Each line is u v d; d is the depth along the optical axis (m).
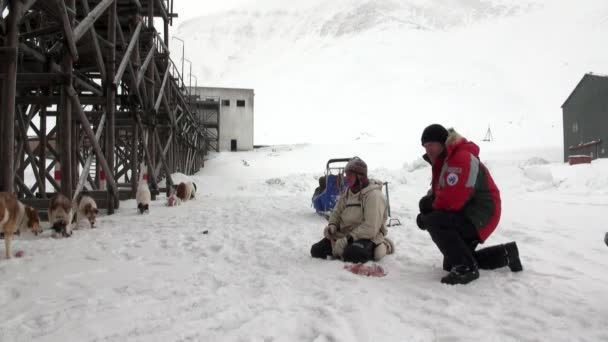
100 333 2.44
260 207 9.86
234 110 44.34
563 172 15.60
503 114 78.19
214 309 2.82
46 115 11.55
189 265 4.14
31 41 9.94
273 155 39.56
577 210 9.07
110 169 9.25
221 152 41.94
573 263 4.22
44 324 2.60
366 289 3.23
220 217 8.05
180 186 11.44
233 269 3.97
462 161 3.47
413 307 2.86
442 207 3.59
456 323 2.56
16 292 3.30
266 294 3.14
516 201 11.23
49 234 6.02
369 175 18.34
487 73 109.88
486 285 3.33
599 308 2.79
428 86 101.19
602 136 25.25
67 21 6.74
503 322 2.58
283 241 5.47
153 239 5.61
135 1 10.62
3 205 4.36
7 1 5.59
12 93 5.61
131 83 11.87
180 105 21.27
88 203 6.84
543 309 2.80
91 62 11.77
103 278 3.64
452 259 3.53
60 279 3.63
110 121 9.35
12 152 5.61
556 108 79.81
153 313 2.77
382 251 4.34
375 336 2.35
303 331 2.47
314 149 43.69
